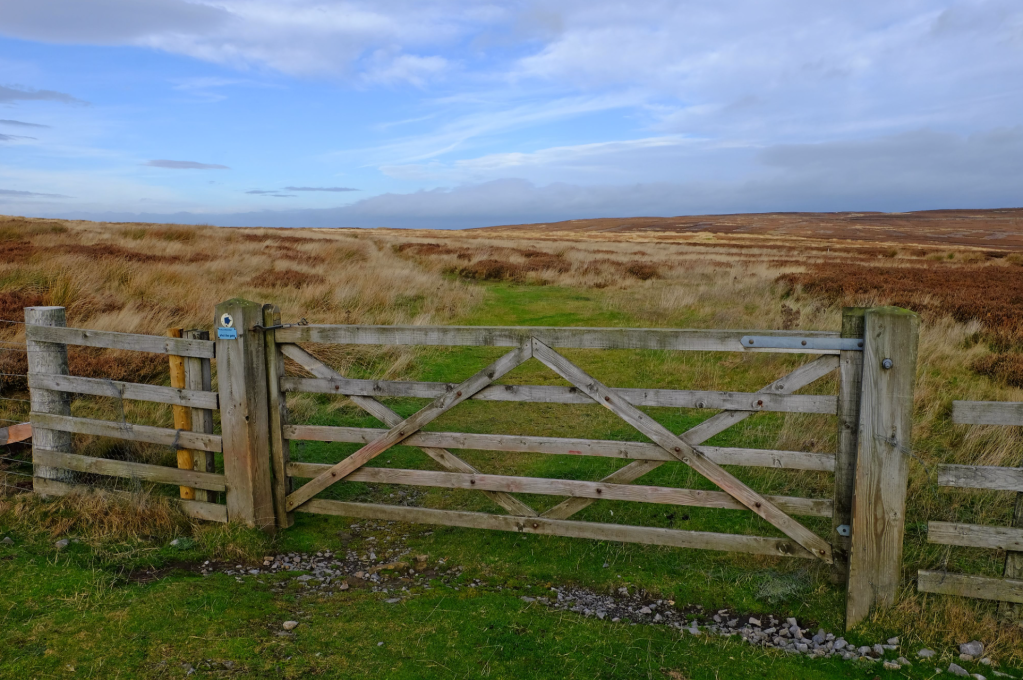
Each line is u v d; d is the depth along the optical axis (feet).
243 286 43.21
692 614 11.98
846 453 11.61
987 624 11.06
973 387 25.40
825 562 12.83
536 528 13.70
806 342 11.44
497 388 13.38
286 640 10.59
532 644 10.69
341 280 47.50
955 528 11.12
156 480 15.49
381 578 13.06
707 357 30.32
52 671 9.49
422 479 14.16
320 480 14.71
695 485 17.33
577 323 39.75
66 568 12.69
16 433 16.40
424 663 10.05
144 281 38.60
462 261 70.79
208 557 13.75
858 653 10.78
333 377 14.24
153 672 9.58
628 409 12.65
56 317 16.37
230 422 14.44
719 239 250.98
